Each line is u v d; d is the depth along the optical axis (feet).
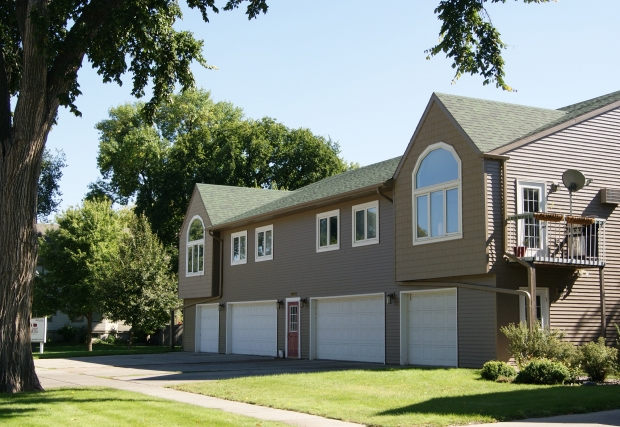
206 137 174.29
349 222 83.05
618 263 68.90
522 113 72.18
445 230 66.08
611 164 69.41
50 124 52.60
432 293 70.23
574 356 53.72
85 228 137.18
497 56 48.96
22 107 51.06
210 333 114.01
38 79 50.85
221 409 41.68
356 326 81.46
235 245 108.27
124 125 202.90
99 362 88.63
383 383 51.08
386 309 75.87
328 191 89.15
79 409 40.91
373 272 78.18
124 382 59.82
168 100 57.06
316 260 88.79
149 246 123.54
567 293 65.72
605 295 67.77
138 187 187.01
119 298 119.44
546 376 49.65
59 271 135.54
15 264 51.01
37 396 47.16
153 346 150.82
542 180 64.75
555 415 36.83
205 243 113.50
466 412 37.14
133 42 55.06
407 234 70.95
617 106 70.64
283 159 171.94
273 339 97.66
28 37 50.55
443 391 46.32
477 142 62.95
